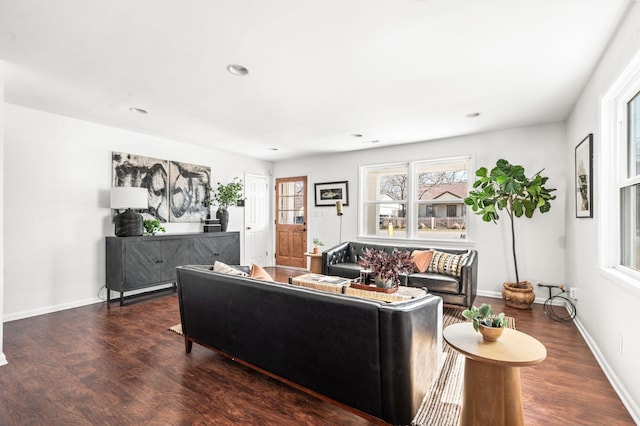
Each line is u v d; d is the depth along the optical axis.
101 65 2.40
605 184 2.31
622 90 2.10
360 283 3.33
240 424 1.70
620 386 1.96
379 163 5.37
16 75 2.57
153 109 3.42
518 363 1.28
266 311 2.00
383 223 5.50
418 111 3.46
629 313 1.85
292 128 4.15
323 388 1.80
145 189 4.01
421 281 3.75
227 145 5.18
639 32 1.61
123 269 3.77
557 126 3.91
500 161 3.74
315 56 2.26
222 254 5.00
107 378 2.15
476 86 2.79
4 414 1.76
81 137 3.81
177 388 2.04
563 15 1.78
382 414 1.60
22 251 3.37
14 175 3.31
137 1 1.66
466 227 4.58
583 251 2.94
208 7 1.71
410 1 1.66
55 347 2.63
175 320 3.31
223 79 2.65
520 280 4.18
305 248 6.30
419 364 1.63
